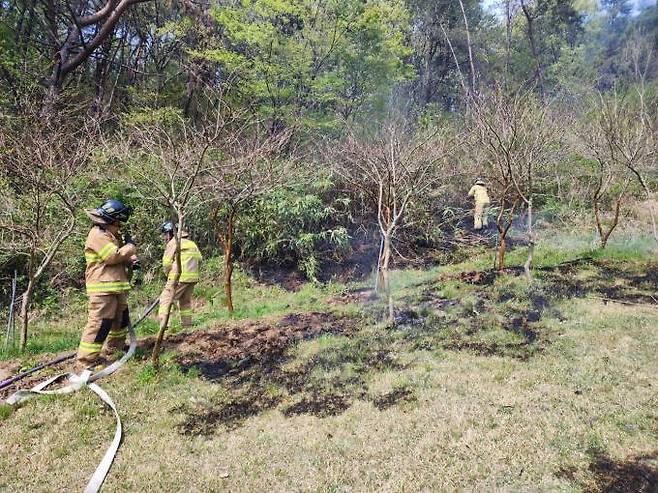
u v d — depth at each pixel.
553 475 2.70
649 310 5.18
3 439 3.46
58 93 9.67
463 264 8.52
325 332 5.43
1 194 6.47
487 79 21.95
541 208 11.15
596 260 7.46
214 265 8.57
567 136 9.76
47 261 5.62
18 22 12.80
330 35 11.23
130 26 14.65
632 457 2.79
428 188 9.11
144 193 7.81
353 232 9.81
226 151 7.07
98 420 3.70
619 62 27.19
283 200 8.62
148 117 9.12
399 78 13.36
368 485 2.76
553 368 3.97
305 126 10.70
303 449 3.16
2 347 5.65
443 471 2.81
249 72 10.19
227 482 2.89
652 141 7.78
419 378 4.00
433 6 22.00
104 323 4.61
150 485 2.90
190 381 4.34
